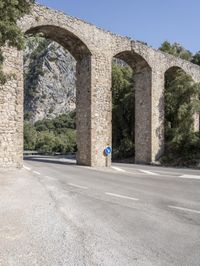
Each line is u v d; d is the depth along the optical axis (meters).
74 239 5.09
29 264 4.03
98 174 15.91
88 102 22.72
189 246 4.84
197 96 29.08
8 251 4.46
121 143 37.16
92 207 7.52
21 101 18.11
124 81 40.06
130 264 4.09
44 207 7.31
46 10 20.12
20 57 18.11
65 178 13.53
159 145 28.55
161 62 28.84
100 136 22.88
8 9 10.75
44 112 114.44
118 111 38.41
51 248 4.64
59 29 21.08
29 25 19.16
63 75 123.31
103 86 23.31
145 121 28.45
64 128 100.81
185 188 11.16
